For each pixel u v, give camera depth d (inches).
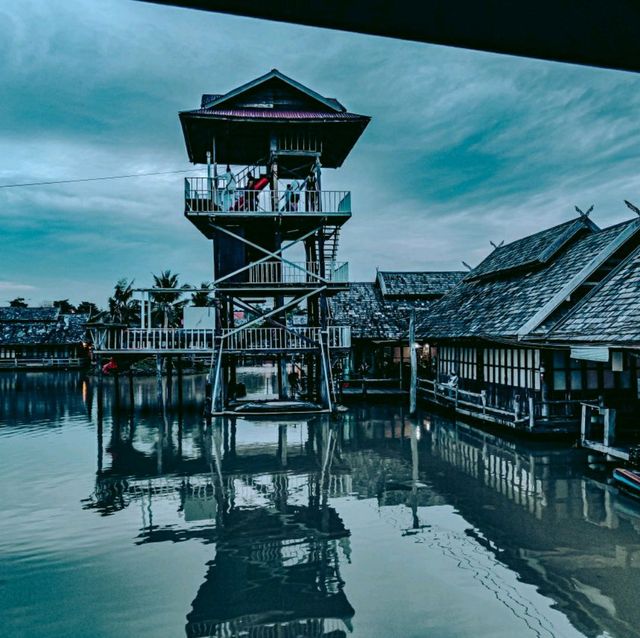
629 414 687.7
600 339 547.5
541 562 345.7
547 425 690.2
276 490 518.3
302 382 1385.3
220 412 914.7
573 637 263.4
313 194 913.5
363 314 1368.1
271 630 277.6
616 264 726.5
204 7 52.3
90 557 366.3
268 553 369.1
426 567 342.3
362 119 876.6
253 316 1145.4
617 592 305.4
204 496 502.9
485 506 458.0
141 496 504.1
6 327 2539.4
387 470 587.8
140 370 2092.8
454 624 276.4
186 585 325.7
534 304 778.2
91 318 903.1
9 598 312.7
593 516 428.8
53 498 499.2
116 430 861.2
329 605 298.2
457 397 943.7
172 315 1478.8
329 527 415.2
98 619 290.0
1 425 923.4
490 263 1114.1
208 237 1006.4
